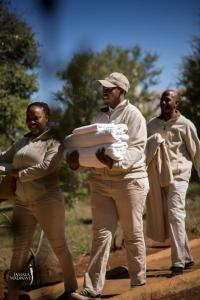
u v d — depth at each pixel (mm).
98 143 4527
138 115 4719
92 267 4762
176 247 5418
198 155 5738
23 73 9570
